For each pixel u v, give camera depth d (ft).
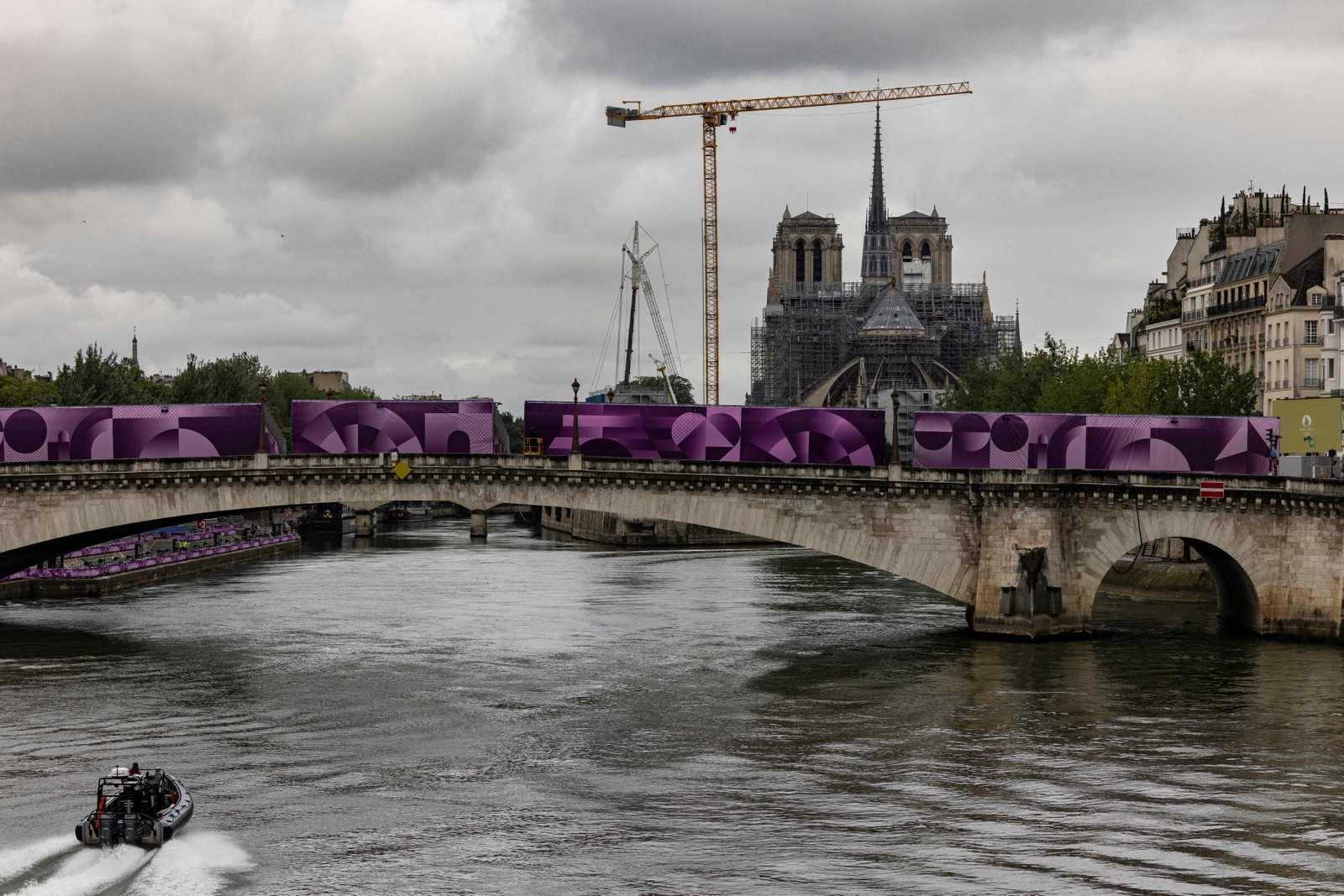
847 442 381.40
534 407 380.17
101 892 191.01
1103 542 367.86
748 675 320.91
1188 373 517.14
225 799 229.04
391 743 261.85
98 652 352.49
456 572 574.97
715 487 362.53
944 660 337.11
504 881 194.90
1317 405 438.40
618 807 224.94
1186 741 261.44
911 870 198.18
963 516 365.81
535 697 299.58
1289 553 364.58
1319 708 285.84
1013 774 241.35
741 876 196.34
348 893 190.90
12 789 234.38
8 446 375.45
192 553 581.53
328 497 360.07
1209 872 197.67
